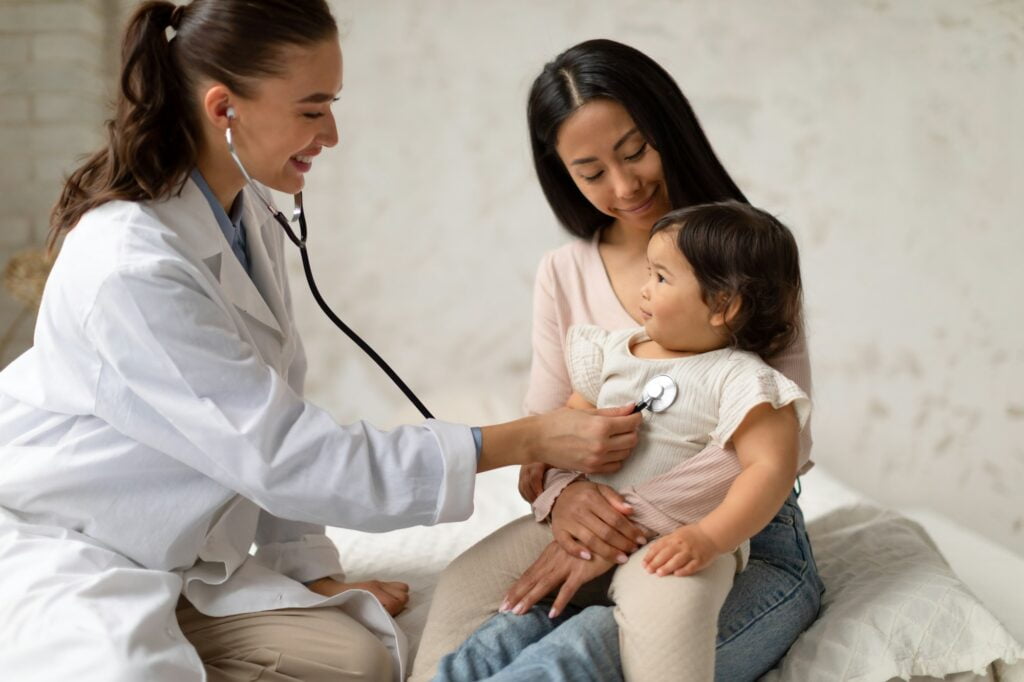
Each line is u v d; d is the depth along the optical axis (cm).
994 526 305
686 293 140
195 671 130
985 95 303
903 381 311
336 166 339
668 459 140
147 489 139
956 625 136
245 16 135
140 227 136
